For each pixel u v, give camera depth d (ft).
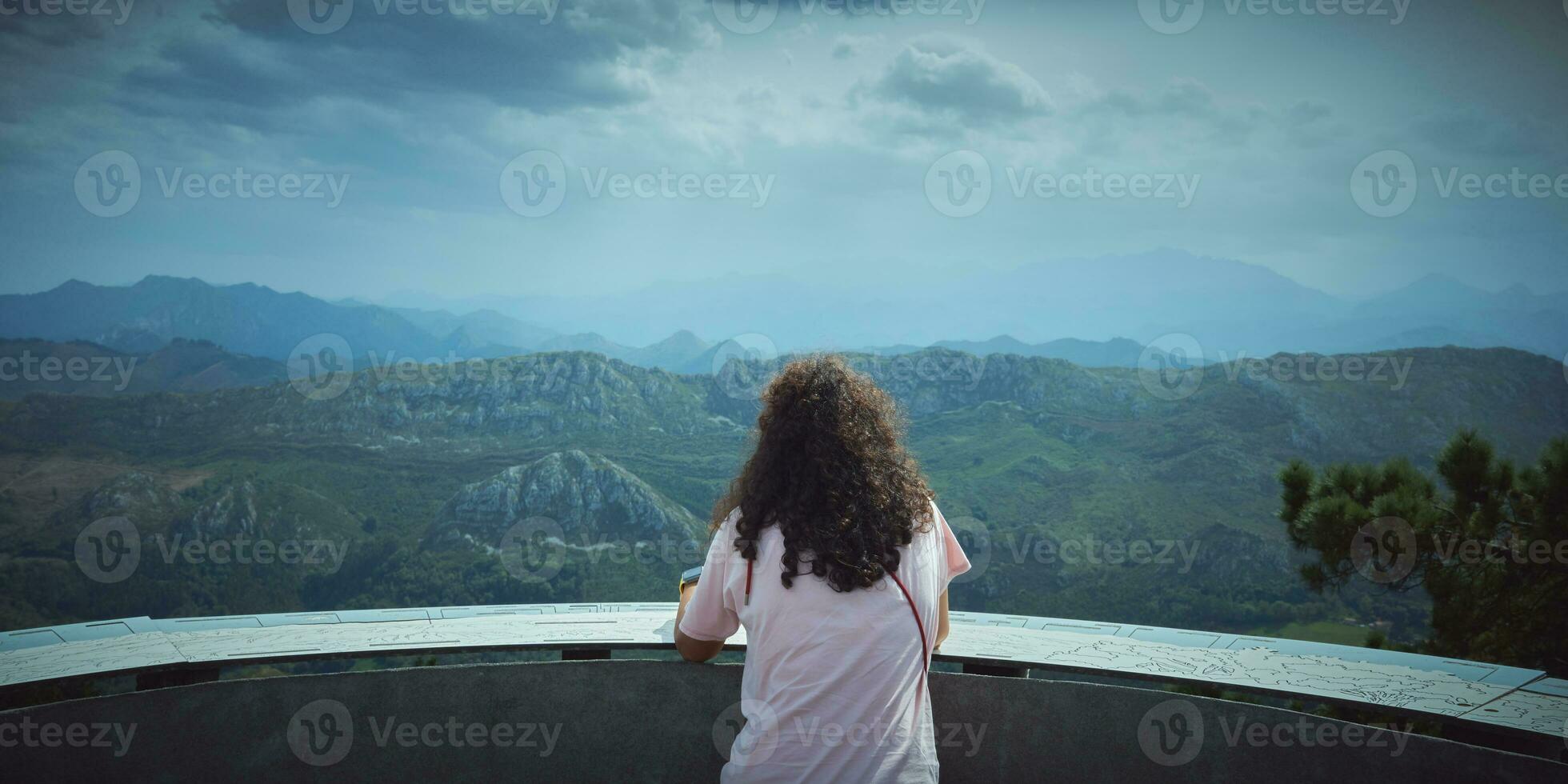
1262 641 7.54
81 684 6.00
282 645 6.70
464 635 7.07
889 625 5.28
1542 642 25.73
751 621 5.50
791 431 5.67
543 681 7.27
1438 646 27.91
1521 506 25.84
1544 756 5.67
